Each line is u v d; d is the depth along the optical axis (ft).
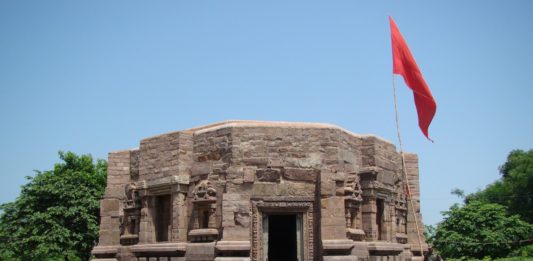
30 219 132.67
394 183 94.63
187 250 78.69
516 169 237.86
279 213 78.28
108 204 95.09
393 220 92.12
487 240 148.97
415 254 98.94
